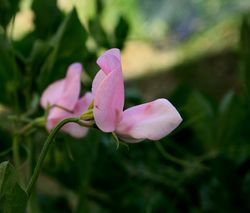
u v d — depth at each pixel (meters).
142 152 0.30
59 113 0.21
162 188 0.30
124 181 0.29
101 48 0.32
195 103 0.29
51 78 0.26
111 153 0.29
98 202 0.30
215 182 0.28
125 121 0.16
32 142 0.24
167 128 0.16
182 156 0.30
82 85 0.28
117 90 0.16
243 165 0.29
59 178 0.29
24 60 0.26
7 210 0.15
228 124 0.29
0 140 0.26
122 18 0.32
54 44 0.25
